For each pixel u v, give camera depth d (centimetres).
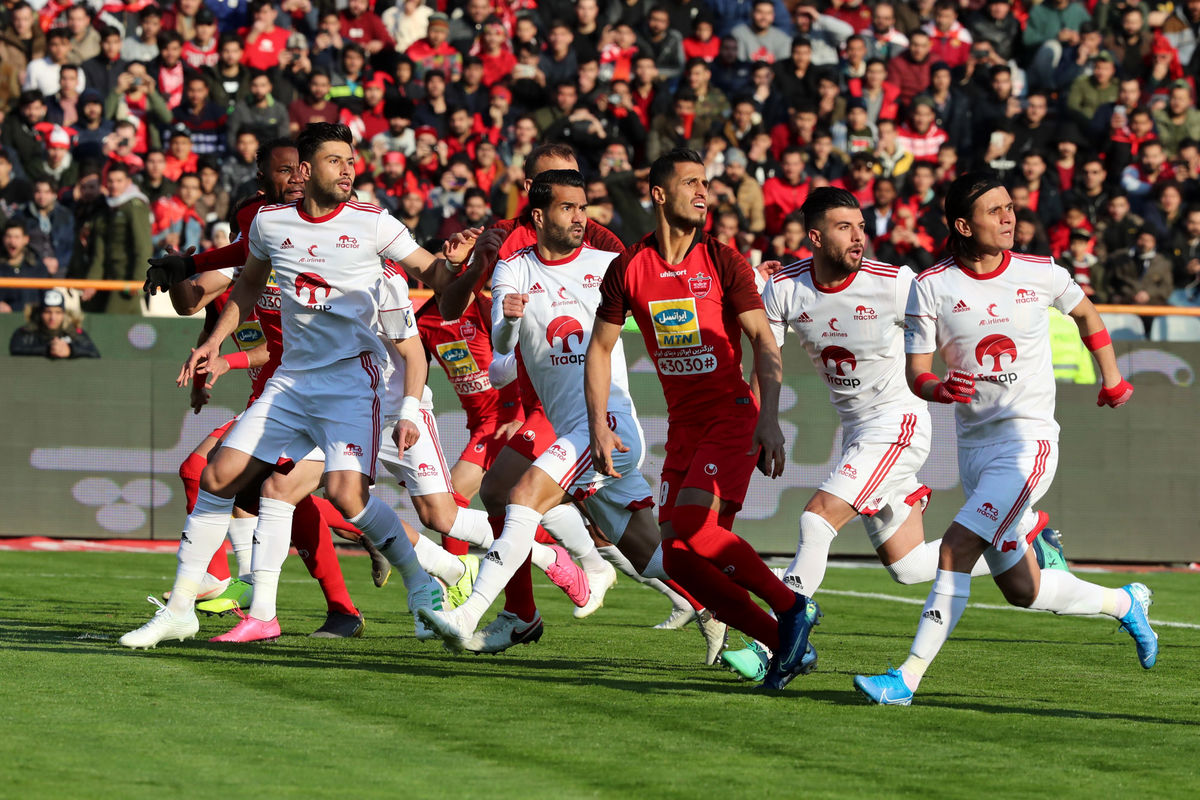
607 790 1202
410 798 1159
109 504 4100
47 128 4838
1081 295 1812
